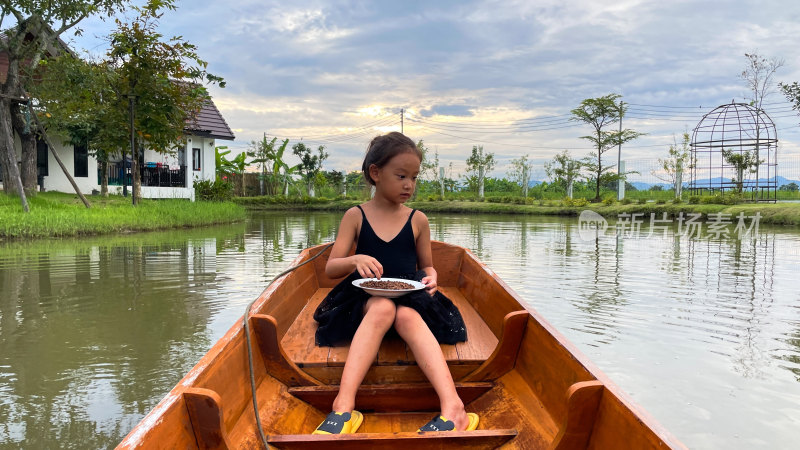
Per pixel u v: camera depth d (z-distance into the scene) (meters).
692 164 26.84
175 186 21.48
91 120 15.47
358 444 1.51
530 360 1.90
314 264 3.31
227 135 23.22
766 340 3.75
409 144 2.33
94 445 2.29
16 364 3.25
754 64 26.70
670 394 2.83
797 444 2.32
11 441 2.32
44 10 12.62
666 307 4.69
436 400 1.95
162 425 1.20
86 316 4.33
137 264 7.01
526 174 31.64
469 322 2.59
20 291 5.27
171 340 3.72
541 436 1.59
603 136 30.00
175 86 15.03
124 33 13.98
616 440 1.29
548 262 7.42
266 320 1.92
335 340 2.21
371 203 2.47
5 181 13.44
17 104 14.00
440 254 3.40
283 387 1.95
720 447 2.30
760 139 24.91
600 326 4.09
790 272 6.59
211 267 6.78
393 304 2.02
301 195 30.69
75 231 10.42
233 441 1.51
